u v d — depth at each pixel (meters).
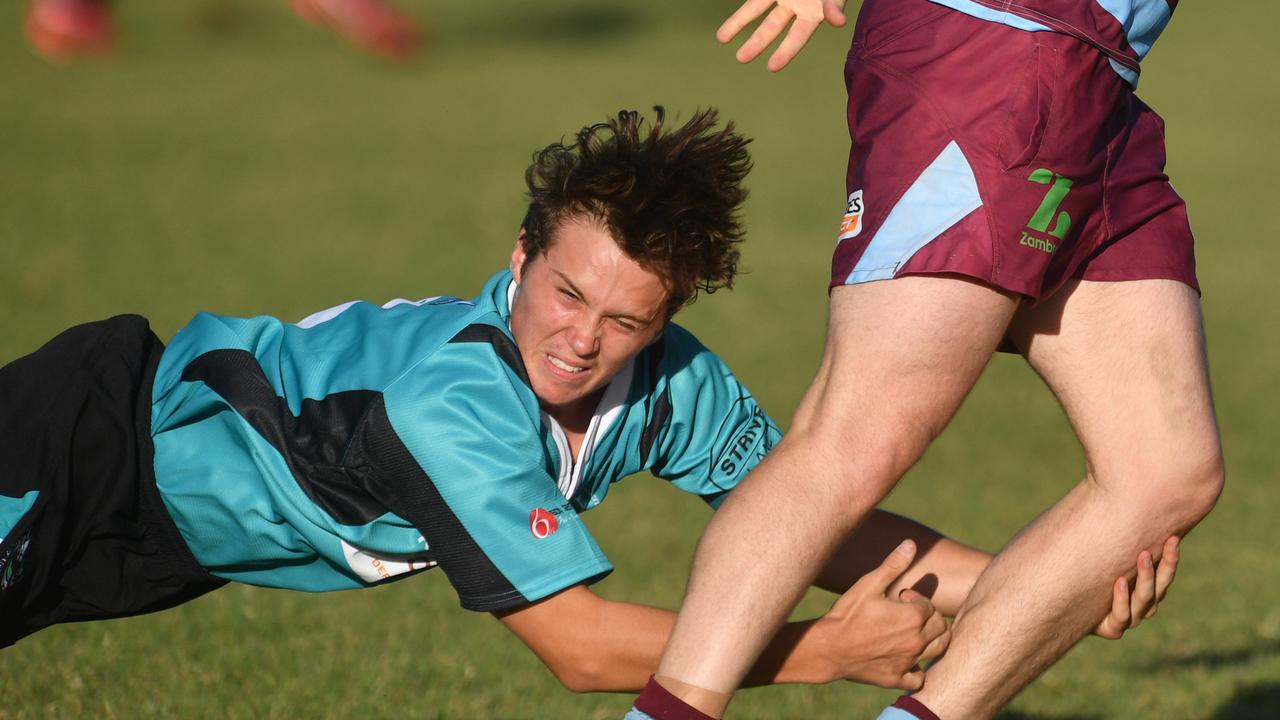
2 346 31.45
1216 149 66.44
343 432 10.13
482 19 113.88
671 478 11.84
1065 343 10.74
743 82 82.25
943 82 10.09
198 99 72.06
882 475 9.80
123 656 15.50
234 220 48.06
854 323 9.98
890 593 11.41
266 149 60.88
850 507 9.73
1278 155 65.31
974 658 10.57
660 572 20.27
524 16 115.50
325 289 39.56
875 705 15.46
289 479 10.20
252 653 15.79
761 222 50.84
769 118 71.44
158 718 13.80
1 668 14.89
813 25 11.27
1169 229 10.84
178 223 47.16
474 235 47.28
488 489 9.77
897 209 9.99
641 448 11.22
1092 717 15.03
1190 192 58.22
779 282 42.66
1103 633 10.91
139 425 10.93
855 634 10.23
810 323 38.19
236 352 10.77
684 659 9.34
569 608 9.92
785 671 10.24
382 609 18.00
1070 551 10.59
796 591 9.53
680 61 90.50
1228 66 88.69
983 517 23.59
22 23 93.88
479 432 9.82
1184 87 81.75
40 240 43.50
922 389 9.86
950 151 9.95
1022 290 9.87
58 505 10.52
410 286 40.31
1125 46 10.37
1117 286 10.66
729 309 39.44
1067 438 29.55
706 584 9.47
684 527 22.84
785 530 9.53
